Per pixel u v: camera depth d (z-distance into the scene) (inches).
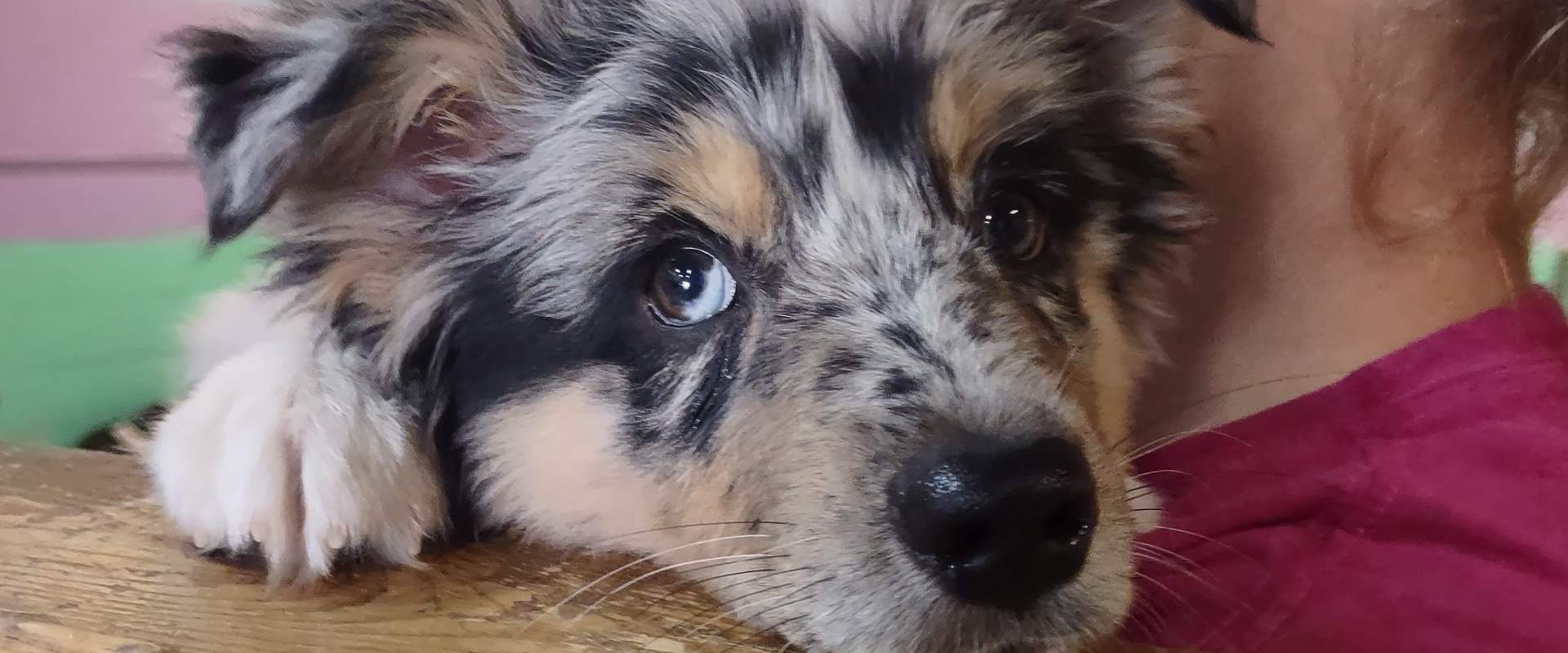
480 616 9.9
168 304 21.6
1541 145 12.3
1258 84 13.0
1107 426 12.8
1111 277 13.3
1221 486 11.9
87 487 11.1
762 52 11.5
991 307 11.2
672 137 11.5
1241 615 11.0
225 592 10.1
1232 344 13.0
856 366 10.8
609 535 12.0
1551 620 10.0
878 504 10.3
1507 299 11.9
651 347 11.7
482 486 12.4
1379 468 11.1
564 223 11.9
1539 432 10.8
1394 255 12.1
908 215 11.4
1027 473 9.8
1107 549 10.4
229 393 11.4
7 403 21.9
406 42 11.6
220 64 11.3
